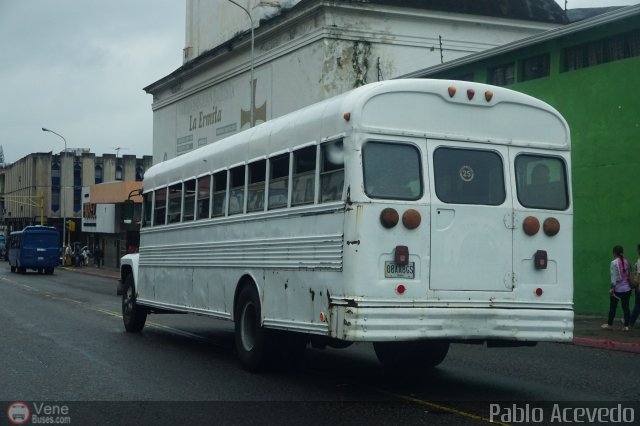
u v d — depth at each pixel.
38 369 11.33
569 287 9.63
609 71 19.80
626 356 14.00
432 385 10.23
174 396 9.34
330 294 9.00
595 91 20.17
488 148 9.47
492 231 9.30
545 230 9.55
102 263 66.75
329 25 33.41
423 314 8.80
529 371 11.67
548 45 21.45
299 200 9.97
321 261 9.24
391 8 34.12
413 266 8.87
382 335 8.62
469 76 24.41
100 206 64.81
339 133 9.09
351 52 33.75
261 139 11.16
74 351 13.32
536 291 9.43
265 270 10.71
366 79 34.00
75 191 97.00
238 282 11.56
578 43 20.67
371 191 8.81
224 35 44.09
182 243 14.00
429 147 9.16
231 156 12.12
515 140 9.64
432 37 35.16
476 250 9.19
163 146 51.22
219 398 9.21
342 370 11.50
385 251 8.77
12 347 13.78
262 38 38.06
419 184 9.04
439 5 35.31
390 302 8.74
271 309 10.48
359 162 8.80
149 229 15.79
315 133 9.64
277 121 10.92
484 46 36.16
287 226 10.18
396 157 8.99
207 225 12.91
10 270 63.69
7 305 24.92
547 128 9.87
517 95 9.72
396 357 11.34
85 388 9.85
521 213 9.48
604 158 19.98
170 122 50.12
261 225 10.93
